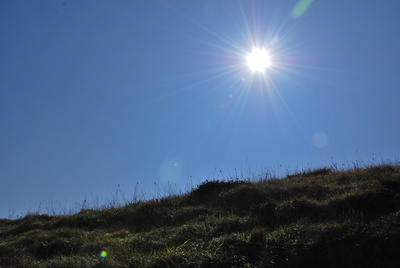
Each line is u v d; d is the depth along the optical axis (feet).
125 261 21.91
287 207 27.76
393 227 21.45
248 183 37.88
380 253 19.89
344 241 20.79
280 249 21.24
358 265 19.29
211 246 22.52
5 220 45.29
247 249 21.72
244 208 31.07
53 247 27.17
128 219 34.30
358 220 23.71
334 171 39.24
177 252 21.93
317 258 20.43
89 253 24.43
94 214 37.40
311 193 31.53
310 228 22.76
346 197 27.68
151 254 23.08
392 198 26.45
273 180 39.11
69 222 36.40
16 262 24.80
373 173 33.88
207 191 37.78
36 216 42.39
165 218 32.55
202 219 29.78
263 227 25.50
